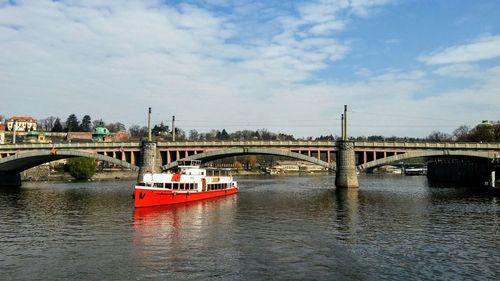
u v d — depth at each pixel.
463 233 44.47
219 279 28.81
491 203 72.00
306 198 82.56
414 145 104.56
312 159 106.38
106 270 30.89
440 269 31.12
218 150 107.12
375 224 50.06
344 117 107.94
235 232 45.00
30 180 163.25
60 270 30.95
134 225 49.56
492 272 30.39
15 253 35.91
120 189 109.69
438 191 99.75
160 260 33.44
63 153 113.56
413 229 46.78
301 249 37.09
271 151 106.00
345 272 30.44
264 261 33.19
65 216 56.94
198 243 39.50
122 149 111.56
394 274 30.00
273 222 51.59
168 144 108.94
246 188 115.62
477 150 104.12
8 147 117.25
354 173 105.56
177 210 63.25
